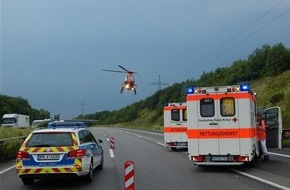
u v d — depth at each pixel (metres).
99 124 159.25
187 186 12.12
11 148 21.64
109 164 18.64
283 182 12.38
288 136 29.55
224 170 15.80
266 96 53.09
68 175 12.37
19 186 12.73
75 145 12.62
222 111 15.55
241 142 15.31
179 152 25.47
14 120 72.88
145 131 68.56
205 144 15.62
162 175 14.62
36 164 12.33
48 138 12.70
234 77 71.06
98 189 11.92
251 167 16.23
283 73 57.34
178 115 26.86
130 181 10.04
